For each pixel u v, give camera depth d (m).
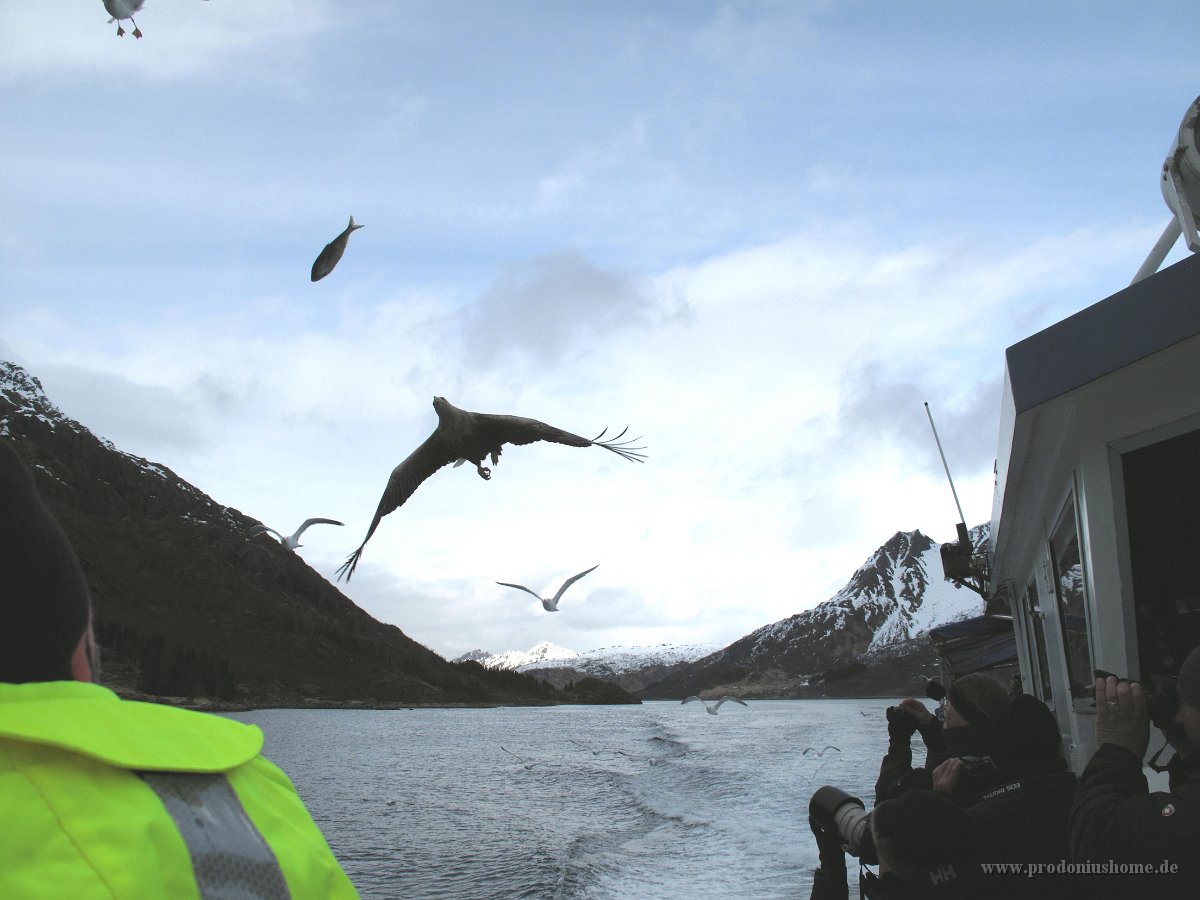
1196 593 4.84
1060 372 4.66
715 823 18.81
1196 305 4.27
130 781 1.26
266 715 150.50
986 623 17.84
